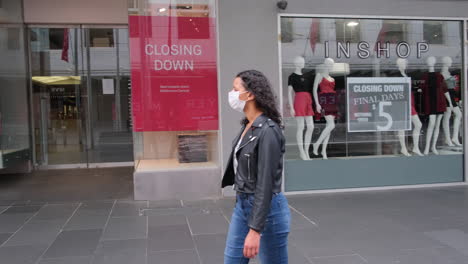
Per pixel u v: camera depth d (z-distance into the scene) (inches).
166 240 175.8
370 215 213.9
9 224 200.8
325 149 273.3
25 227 195.8
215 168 255.4
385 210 224.1
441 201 243.1
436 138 289.0
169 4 253.3
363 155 278.4
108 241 174.9
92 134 408.5
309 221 204.1
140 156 264.1
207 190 254.7
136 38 252.1
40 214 219.6
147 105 254.5
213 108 258.4
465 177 292.5
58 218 211.6
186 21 255.1
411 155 285.7
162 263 149.9
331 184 274.7
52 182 317.4
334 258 153.9
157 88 254.4
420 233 182.4
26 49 373.4
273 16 256.8
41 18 367.9
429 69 285.9
